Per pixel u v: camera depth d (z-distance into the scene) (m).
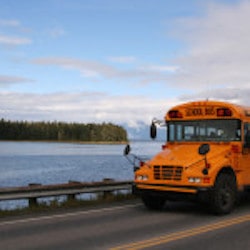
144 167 10.66
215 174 9.82
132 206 11.70
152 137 11.80
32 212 10.52
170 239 7.41
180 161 10.06
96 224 8.87
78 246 6.93
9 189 10.55
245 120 10.93
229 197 10.25
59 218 9.62
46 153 90.50
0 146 137.62
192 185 9.69
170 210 10.95
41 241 7.28
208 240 7.34
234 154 10.59
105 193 13.28
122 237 7.58
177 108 11.64
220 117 10.87
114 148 142.38
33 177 35.31
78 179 33.62
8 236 7.69
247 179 11.03
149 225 8.77
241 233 7.93
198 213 10.42
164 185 10.05
